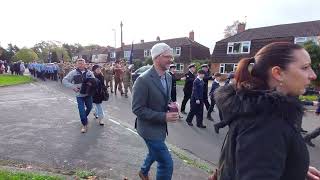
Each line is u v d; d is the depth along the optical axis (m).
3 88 22.00
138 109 3.82
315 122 11.27
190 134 8.90
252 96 1.42
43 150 6.66
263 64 1.47
